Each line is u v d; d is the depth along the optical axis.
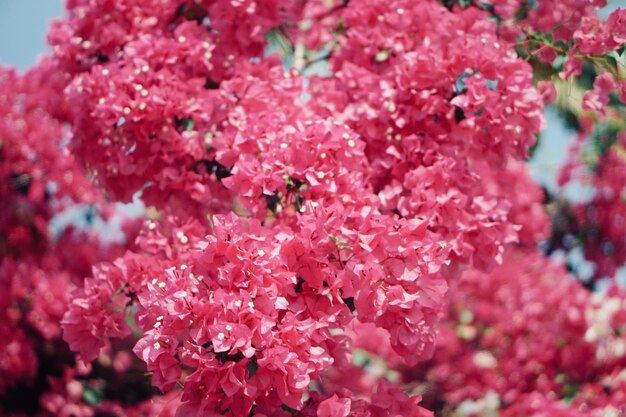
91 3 1.64
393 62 1.52
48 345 2.21
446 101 1.47
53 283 2.21
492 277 2.38
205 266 1.25
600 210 2.43
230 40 1.62
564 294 2.29
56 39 1.67
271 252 1.25
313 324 1.23
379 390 1.33
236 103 1.57
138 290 1.46
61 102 2.28
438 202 1.42
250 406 1.20
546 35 1.55
